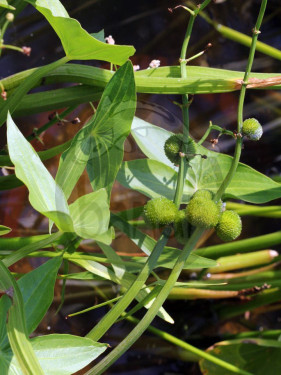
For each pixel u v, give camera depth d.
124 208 0.49
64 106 0.54
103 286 0.63
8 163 0.55
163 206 0.41
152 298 0.46
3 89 0.48
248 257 0.68
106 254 0.48
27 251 0.42
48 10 0.41
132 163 0.49
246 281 0.67
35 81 0.48
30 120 0.66
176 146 0.44
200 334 0.67
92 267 0.49
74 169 0.42
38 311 0.41
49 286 0.41
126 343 0.41
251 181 0.49
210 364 0.63
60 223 0.39
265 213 0.66
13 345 0.38
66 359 0.40
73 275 0.50
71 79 0.53
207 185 0.47
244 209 0.66
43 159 0.53
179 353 0.65
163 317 0.48
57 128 0.62
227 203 0.67
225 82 0.49
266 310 0.71
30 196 0.38
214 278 0.67
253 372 0.61
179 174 0.43
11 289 0.40
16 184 0.56
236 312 0.67
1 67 0.71
